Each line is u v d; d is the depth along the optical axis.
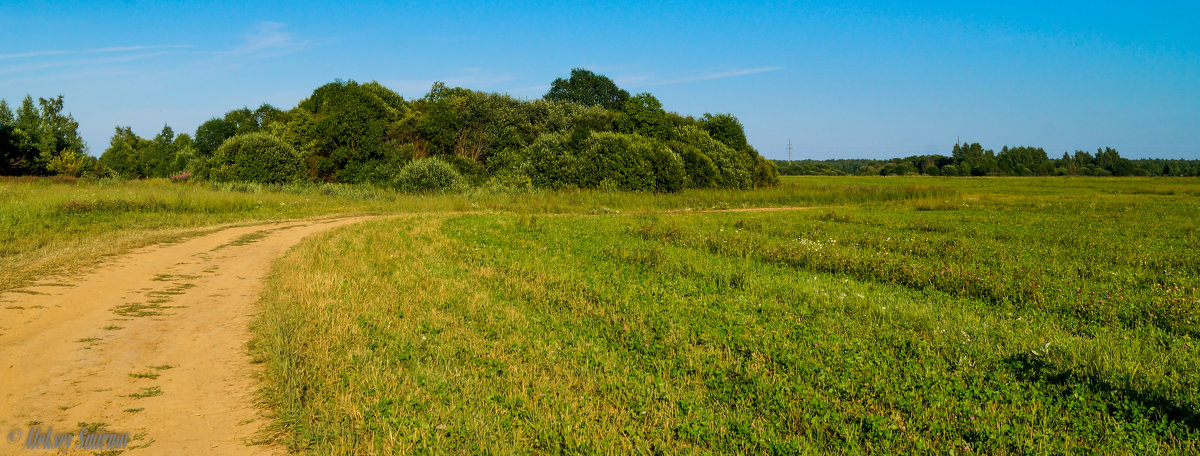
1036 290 11.05
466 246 17.36
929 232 23.34
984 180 113.00
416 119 56.28
